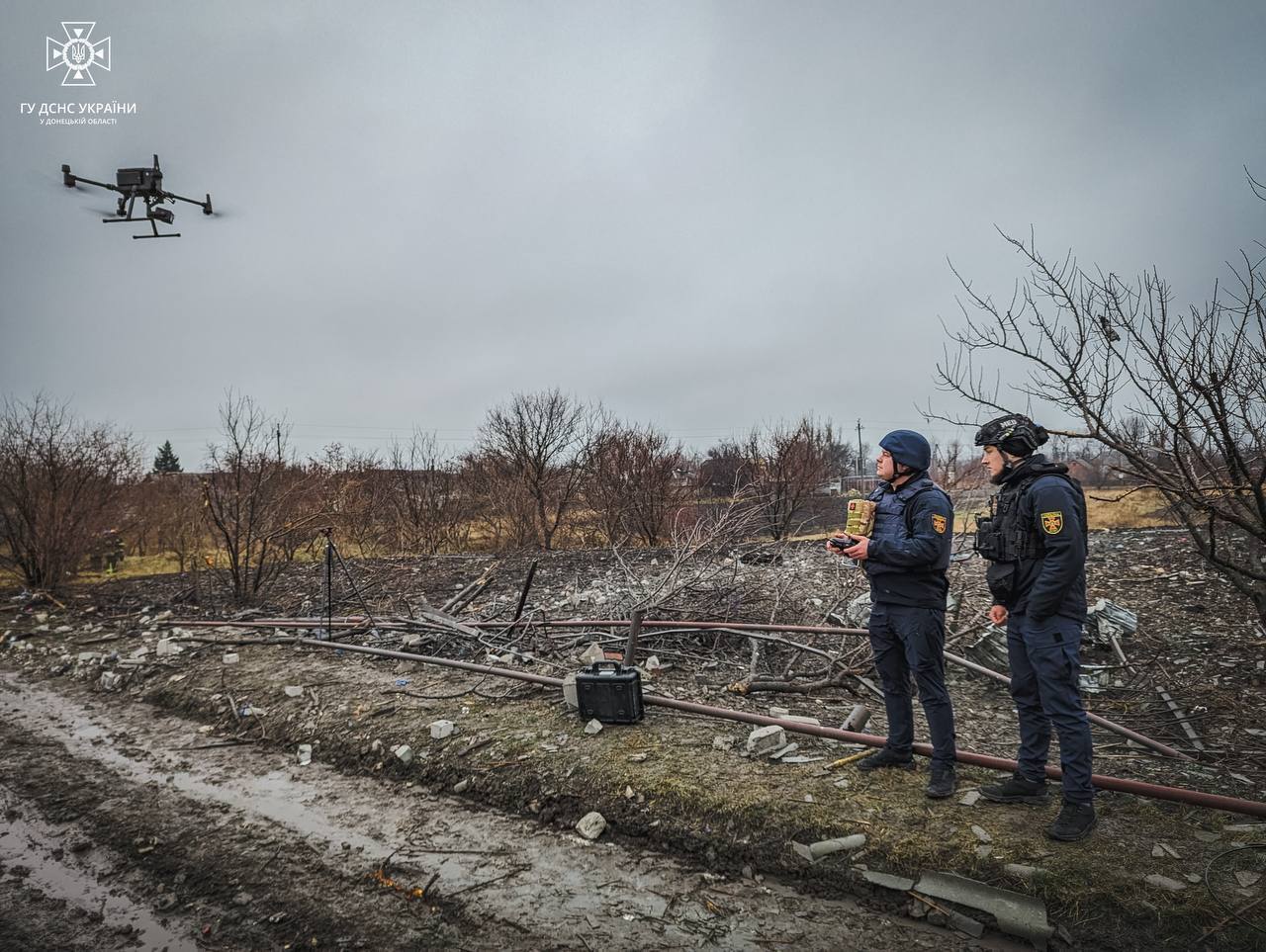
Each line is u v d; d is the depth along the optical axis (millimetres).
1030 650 3295
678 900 3227
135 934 3074
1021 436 3408
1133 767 4055
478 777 4348
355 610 9219
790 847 3404
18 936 3066
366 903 3252
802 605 7586
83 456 12625
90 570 14031
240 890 3379
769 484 16344
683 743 4457
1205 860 2977
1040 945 2768
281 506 11031
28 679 7039
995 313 3836
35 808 4285
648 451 16312
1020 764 3551
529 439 16859
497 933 3016
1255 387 3371
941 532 3543
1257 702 4891
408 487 17625
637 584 8594
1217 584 7340
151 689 6336
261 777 4668
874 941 2889
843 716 5066
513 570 11398
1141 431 3811
